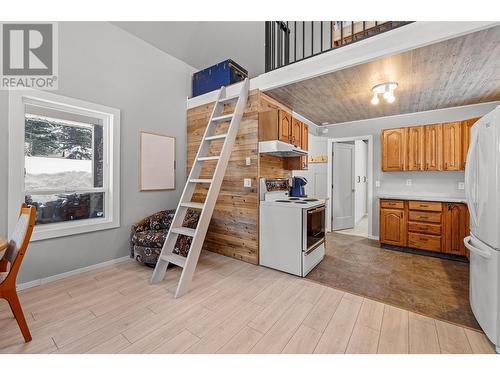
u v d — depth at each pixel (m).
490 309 1.58
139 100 3.25
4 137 2.21
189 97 3.98
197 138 3.80
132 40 3.15
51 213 2.59
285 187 3.67
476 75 2.57
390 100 2.87
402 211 3.66
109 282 2.51
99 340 1.62
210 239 3.58
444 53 2.12
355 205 6.06
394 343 1.61
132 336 1.67
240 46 4.21
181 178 3.88
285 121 3.08
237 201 3.26
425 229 3.46
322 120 4.66
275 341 1.63
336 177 5.17
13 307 1.55
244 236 3.19
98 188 2.93
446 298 2.21
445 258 3.36
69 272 2.63
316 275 2.77
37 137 2.48
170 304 2.09
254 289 2.39
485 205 1.68
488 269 1.61
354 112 4.05
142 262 2.86
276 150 2.88
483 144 1.73
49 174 2.56
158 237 2.78
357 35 3.10
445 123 3.48
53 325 1.77
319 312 1.98
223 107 3.39
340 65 2.41
